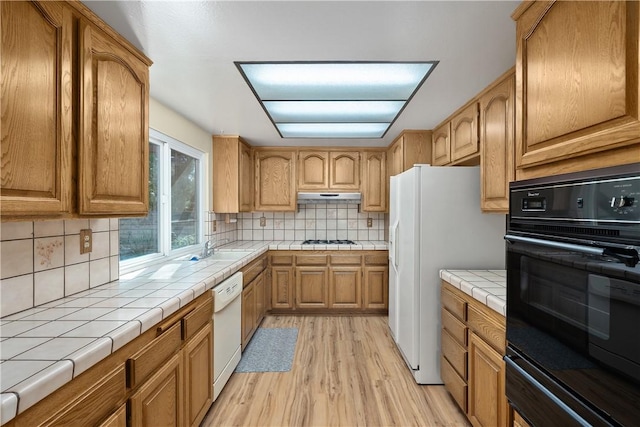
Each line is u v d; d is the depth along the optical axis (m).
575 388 0.91
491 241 2.22
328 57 1.64
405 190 2.43
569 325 0.93
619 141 0.78
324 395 2.11
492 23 1.34
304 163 3.92
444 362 2.11
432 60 1.67
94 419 0.93
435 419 1.87
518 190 1.17
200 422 1.73
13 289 1.21
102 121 1.26
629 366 0.74
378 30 1.39
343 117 2.69
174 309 1.40
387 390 2.17
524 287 1.15
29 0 0.95
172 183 2.75
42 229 1.34
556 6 1.00
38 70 0.98
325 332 3.22
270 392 2.15
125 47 1.43
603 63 0.83
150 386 1.21
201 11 1.25
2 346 0.93
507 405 1.37
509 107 1.76
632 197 0.72
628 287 0.74
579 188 0.88
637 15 0.74
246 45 1.52
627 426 0.75
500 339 1.42
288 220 4.28
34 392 0.74
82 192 1.15
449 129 2.64
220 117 2.70
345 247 3.71
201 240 3.21
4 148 0.87
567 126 0.96
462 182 2.22
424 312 2.22
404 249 2.46
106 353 0.97
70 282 1.48
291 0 1.19
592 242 0.82
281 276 3.75
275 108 2.48
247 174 3.72
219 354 2.03
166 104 2.38
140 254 2.30
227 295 2.12
